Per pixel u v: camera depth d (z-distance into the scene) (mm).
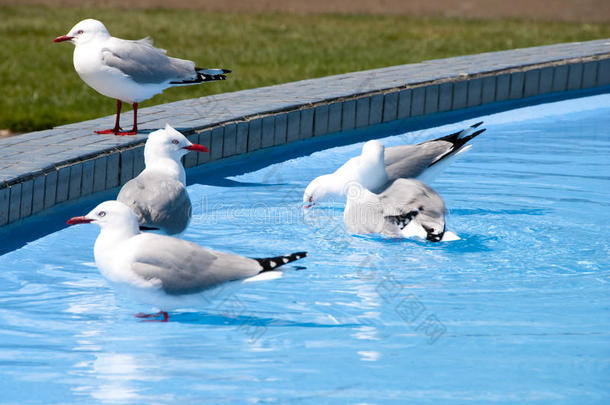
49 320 6926
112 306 7277
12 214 9008
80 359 6184
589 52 18422
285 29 30094
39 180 9375
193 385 5766
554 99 17016
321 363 6129
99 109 16719
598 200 10500
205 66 21391
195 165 11789
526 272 8102
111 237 6797
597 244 8914
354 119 14016
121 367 6051
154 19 31828
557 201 10453
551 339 6531
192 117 12477
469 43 26391
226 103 13445
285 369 6023
